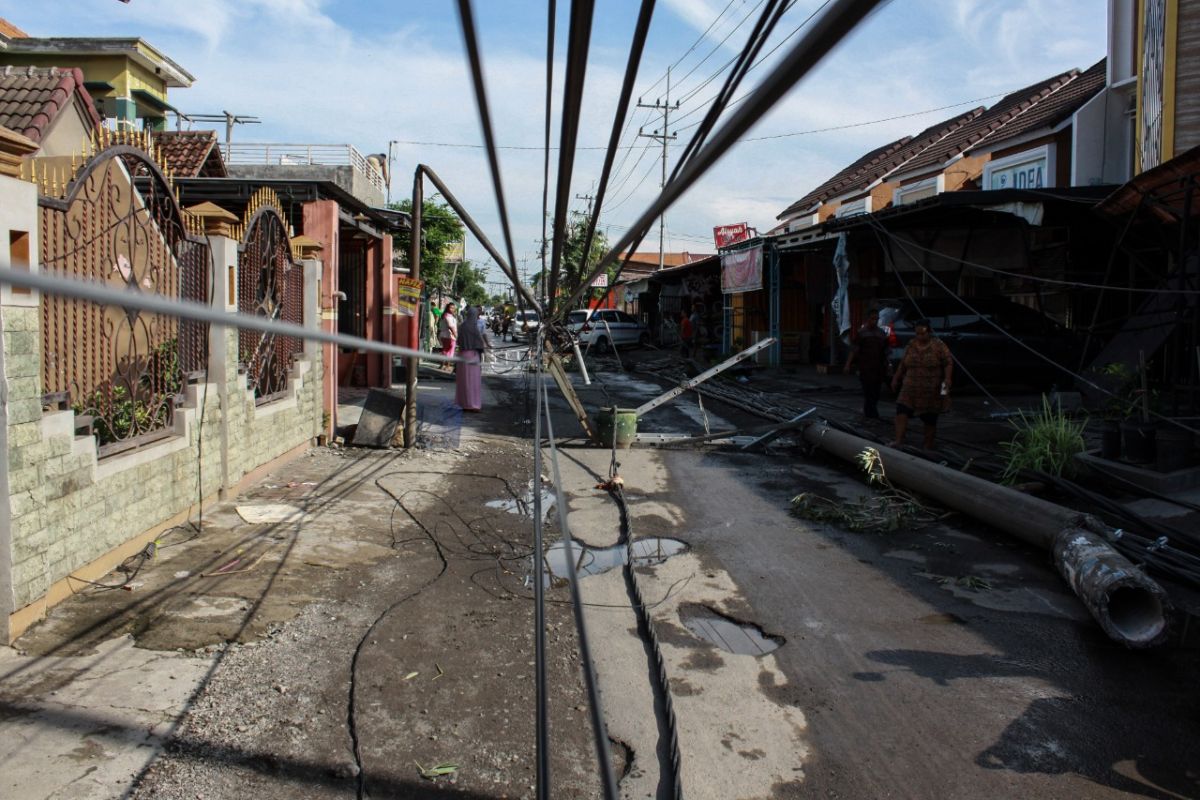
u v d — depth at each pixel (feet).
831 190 91.66
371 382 54.75
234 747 11.76
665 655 15.39
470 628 16.26
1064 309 53.52
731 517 25.25
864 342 42.70
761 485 29.73
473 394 45.93
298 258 33.01
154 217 21.74
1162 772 11.71
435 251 111.34
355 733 12.29
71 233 18.11
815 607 17.75
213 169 51.39
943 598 18.28
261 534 21.38
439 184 34.55
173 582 17.67
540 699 4.89
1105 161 52.29
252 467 26.84
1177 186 32.07
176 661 14.19
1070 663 15.08
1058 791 11.28
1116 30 51.42
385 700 13.32
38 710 12.31
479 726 12.68
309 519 23.12
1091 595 16.51
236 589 17.52
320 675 14.05
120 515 18.51
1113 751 12.23
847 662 15.15
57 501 15.89
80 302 18.43
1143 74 43.91
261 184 37.70
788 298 83.61
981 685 14.26
